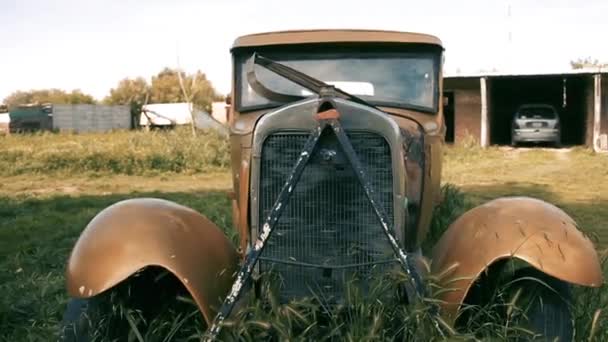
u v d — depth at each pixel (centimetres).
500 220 384
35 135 3734
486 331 371
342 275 366
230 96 516
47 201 1338
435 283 369
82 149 2252
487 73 2647
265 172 368
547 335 369
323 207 364
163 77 6769
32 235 940
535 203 399
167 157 2033
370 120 362
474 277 367
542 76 2667
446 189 832
